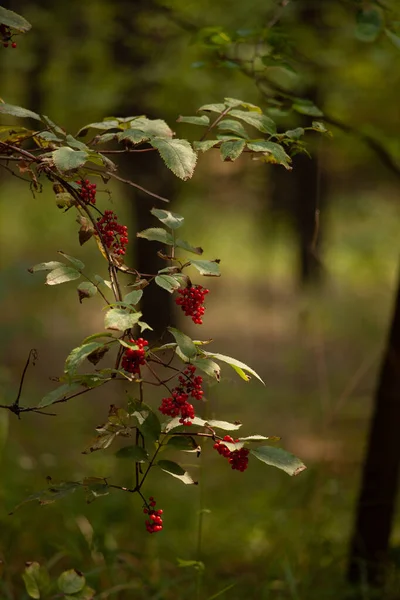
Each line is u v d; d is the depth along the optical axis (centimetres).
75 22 674
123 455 213
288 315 1329
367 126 532
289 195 1313
